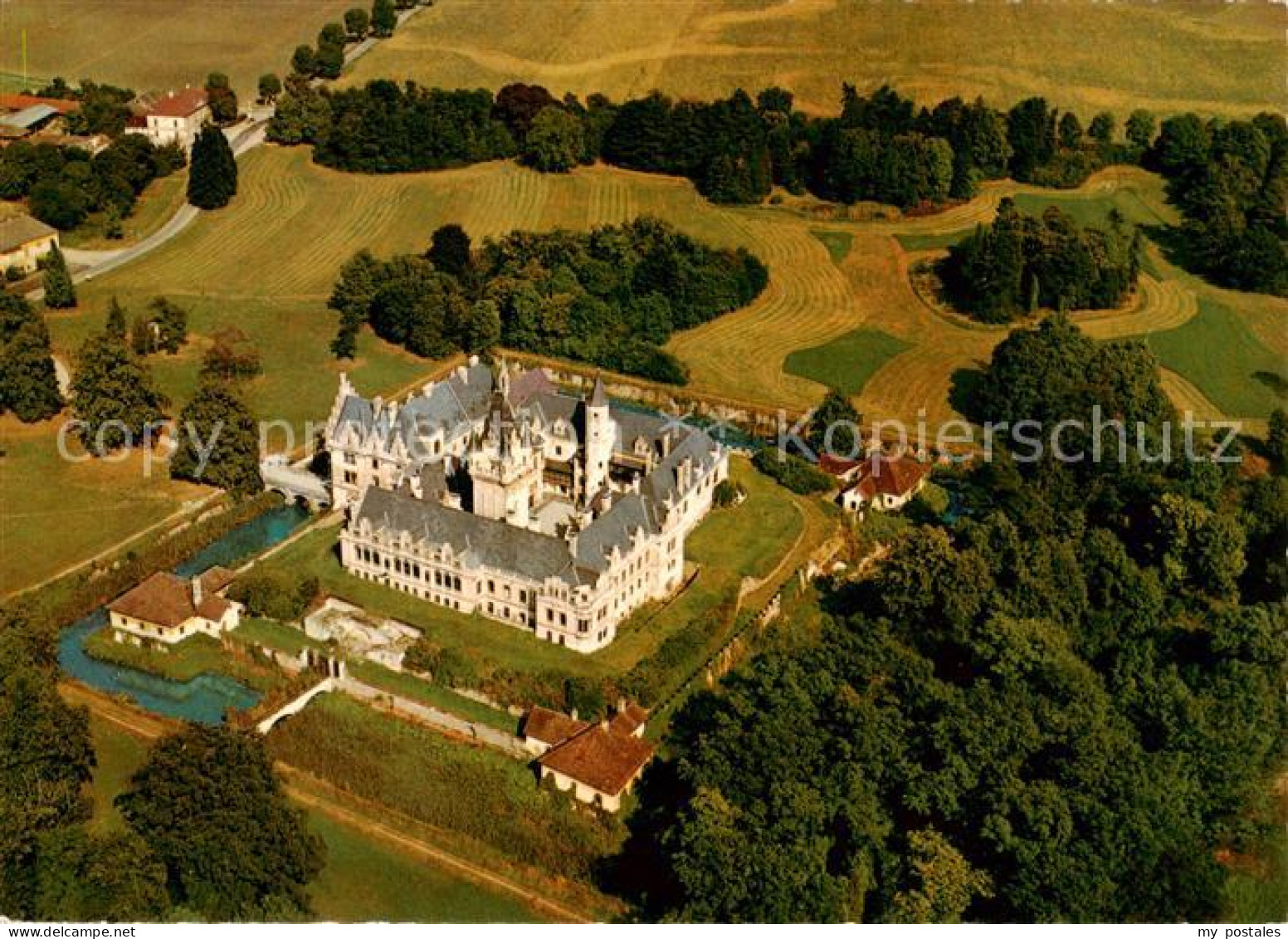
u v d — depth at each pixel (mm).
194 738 170000
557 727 192125
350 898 167875
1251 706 189625
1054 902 155250
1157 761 174375
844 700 180875
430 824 181250
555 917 167375
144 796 171250
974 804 168375
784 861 155625
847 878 159000
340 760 190500
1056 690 188125
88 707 194875
